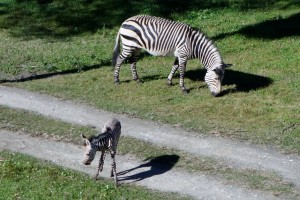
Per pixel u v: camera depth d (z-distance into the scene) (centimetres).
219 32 2416
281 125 1636
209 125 1648
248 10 2688
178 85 1919
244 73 2008
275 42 2266
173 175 1407
